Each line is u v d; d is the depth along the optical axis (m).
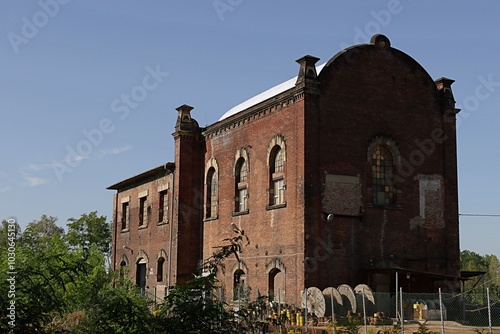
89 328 9.91
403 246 29.31
